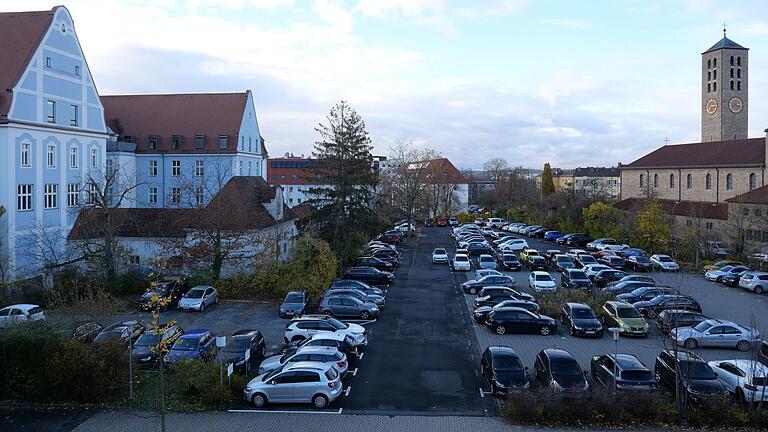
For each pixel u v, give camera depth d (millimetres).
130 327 24719
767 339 30312
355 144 51000
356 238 55000
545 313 35625
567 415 20062
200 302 36312
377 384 24000
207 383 22422
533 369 25422
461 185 124438
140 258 42812
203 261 40562
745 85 85750
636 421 20062
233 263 40688
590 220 72188
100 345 23203
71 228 46594
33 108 42781
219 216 39938
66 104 46781
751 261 51219
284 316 34656
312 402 21625
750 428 19672
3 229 40125
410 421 20344
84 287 36125
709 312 37031
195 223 41594
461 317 35719
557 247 70438
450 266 56656
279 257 44156
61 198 45906
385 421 20359
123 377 23078
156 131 66375
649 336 31578
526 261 57156
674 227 67688
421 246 73312
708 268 51375
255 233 41375
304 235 43062
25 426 20156
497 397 22547
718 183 70812
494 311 32188
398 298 41469
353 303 35125
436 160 116125
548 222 85688
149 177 65812
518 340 30594
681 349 25516
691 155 77562
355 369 25859
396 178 93500
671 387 22672
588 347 29328
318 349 24719
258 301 39062
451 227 101000
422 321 34625
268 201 46969
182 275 40938
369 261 51531
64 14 46406
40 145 43500
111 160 62312
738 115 86000
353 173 51000
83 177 48406
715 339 29188
